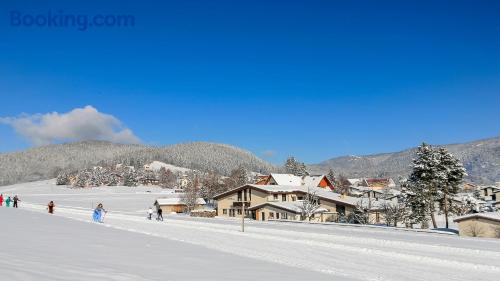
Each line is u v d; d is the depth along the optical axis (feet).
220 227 134.72
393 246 89.86
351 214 246.47
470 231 145.18
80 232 82.69
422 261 69.21
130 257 52.11
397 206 232.12
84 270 38.24
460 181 215.92
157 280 37.17
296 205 250.57
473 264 65.72
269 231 120.88
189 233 106.42
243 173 495.00
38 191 604.08
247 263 54.85
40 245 55.83
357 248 82.94
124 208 363.35
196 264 50.49
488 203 351.67
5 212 129.59
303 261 65.41
